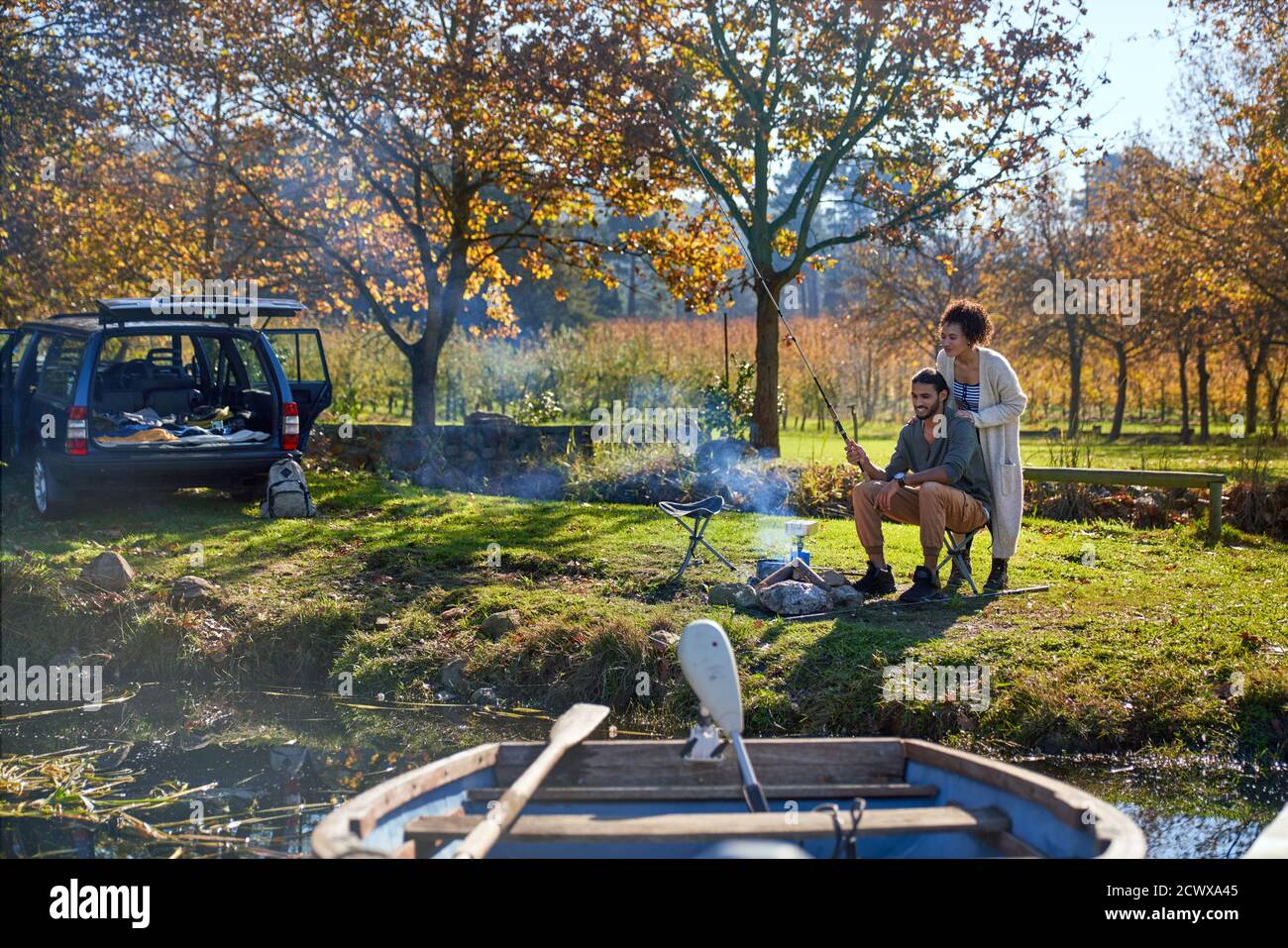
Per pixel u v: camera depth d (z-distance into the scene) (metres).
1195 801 5.50
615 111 14.43
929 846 3.74
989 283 27.09
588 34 14.61
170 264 16.28
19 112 13.55
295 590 8.30
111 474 10.06
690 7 14.99
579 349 23.62
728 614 7.58
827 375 25.77
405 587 8.44
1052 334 27.19
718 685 3.58
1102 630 7.26
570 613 7.66
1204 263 22.14
